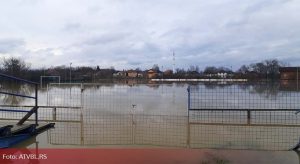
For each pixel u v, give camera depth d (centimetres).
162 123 1063
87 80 7488
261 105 1694
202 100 1798
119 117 1216
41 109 1482
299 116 1216
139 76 8350
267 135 866
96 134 887
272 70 7869
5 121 1093
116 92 2519
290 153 688
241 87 2494
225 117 1226
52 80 6288
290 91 2616
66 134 890
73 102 1841
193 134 883
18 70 7162
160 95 2345
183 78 7931
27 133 828
